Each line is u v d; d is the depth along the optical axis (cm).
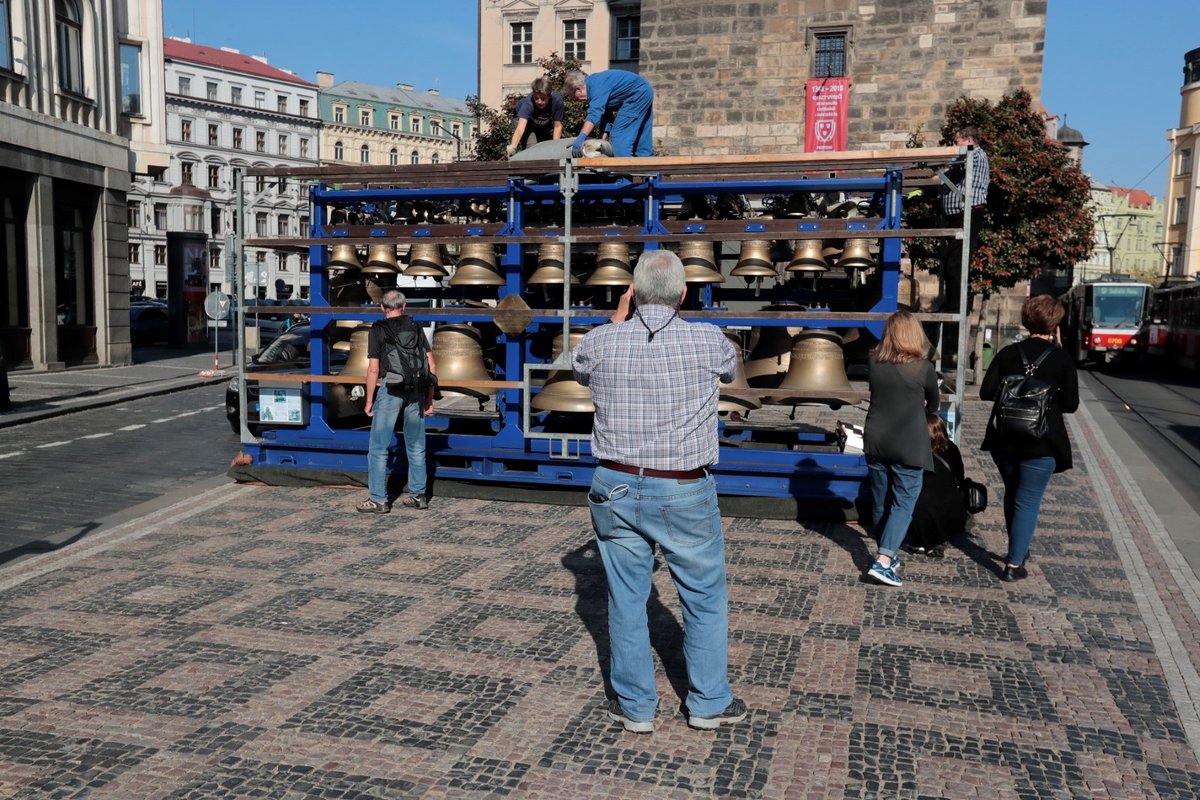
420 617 530
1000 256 1747
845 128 2428
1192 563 658
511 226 794
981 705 426
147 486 952
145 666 460
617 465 383
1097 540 719
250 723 400
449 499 833
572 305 877
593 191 782
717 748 383
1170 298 3306
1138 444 1351
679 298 391
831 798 346
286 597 563
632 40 3912
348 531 720
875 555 665
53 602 554
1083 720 412
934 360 746
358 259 884
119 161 2458
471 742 386
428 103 10044
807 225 733
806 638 505
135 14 2573
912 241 1678
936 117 2386
